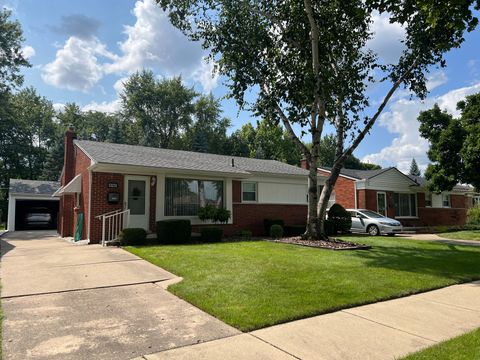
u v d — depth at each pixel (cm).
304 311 499
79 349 375
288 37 1301
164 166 1356
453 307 553
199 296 564
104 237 1173
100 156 1312
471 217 2688
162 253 959
